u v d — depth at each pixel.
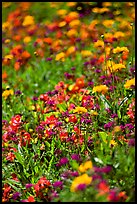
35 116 7.34
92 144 6.23
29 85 9.16
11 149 6.59
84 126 6.43
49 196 5.53
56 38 10.32
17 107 8.05
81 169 5.19
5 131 7.20
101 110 6.77
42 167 6.28
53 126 6.50
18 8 12.80
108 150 5.59
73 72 8.94
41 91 8.86
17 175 6.23
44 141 6.56
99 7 11.73
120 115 6.48
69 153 6.24
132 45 9.02
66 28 10.72
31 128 7.28
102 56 8.34
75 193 5.15
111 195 4.76
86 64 8.59
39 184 5.62
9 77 9.79
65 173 5.48
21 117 7.23
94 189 5.02
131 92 6.87
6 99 7.99
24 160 6.31
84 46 9.81
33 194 5.92
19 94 8.08
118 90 7.00
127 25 9.73
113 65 7.09
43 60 9.88
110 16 10.76
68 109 6.88
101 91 6.46
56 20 11.80
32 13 12.60
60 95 7.36
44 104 7.43
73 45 9.94
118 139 6.01
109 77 7.48
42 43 10.16
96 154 5.71
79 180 4.96
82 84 7.54
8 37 11.33
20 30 11.41
